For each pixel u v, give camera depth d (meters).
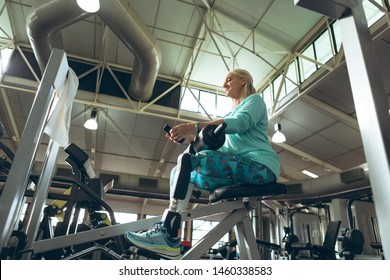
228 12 4.83
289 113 5.78
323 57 4.80
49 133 1.56
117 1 3.60
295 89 5.33
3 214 1.06
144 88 5.33
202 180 1.29
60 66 1.39
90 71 5.77
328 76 4.59
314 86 4.80
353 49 0.71
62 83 1.48
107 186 2.92
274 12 4.59
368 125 0.64
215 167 1.12
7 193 1.10
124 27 3.91
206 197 5.03
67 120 1.72
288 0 4.34
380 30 3.83
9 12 5.03
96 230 1.25
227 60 5.90
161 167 8.31
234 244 2.69
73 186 2.00
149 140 7.10
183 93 6.44
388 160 0.59
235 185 1.16
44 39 4.14
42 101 1.28
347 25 0.74
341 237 3.11
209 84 6.59
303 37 4.96
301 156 6.99
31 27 3.97
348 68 0.72
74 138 7.11
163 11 4.94
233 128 1.11
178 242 1.13
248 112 1.19
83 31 5.40
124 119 6.43
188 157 1.10
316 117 5.64
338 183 5.75
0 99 5.92
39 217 1.69
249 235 1.20
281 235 6.02
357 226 4.28
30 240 1.62
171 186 1.21
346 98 5.02
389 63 4.25
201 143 1.07
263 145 1.25
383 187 0.59
